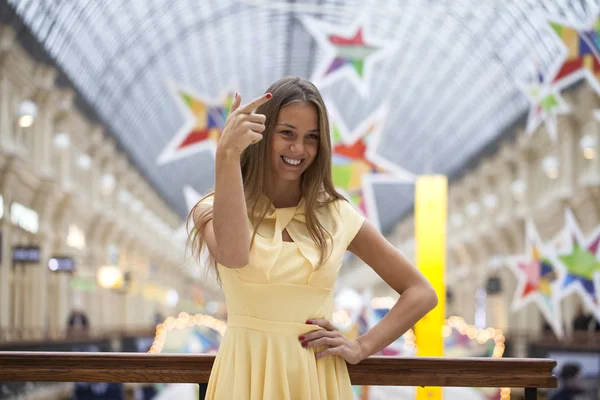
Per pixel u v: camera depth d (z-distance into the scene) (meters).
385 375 2.63
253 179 2.31
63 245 28.05
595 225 25.36
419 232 9.05
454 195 45.62
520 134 32.28
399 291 2.45
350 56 13.62
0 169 21.61
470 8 29.38
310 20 13.63
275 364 2.23
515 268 17.12
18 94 23.45
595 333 19.05
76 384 18.22
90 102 31.39
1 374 2.69
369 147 12.91
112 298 37.56
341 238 2.34
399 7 31.55
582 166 26.41
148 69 36.09
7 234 22.03
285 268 2.24
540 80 13.97
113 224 35.88
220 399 2.26
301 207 2.35
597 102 24.69
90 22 28.23
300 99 2.29
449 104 39.41
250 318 2.26
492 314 37.34
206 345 14.80
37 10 23.33
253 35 37.59
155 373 2.66
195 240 2.33
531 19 26.73
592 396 15.59
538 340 22.62
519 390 10.43
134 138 41.28
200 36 36.00
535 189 31.78
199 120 14.35
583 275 14.94
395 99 41.94
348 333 14.28
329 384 2.31
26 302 24.30
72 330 25.27
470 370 2.67
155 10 31.70
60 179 27.59
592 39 12.90
